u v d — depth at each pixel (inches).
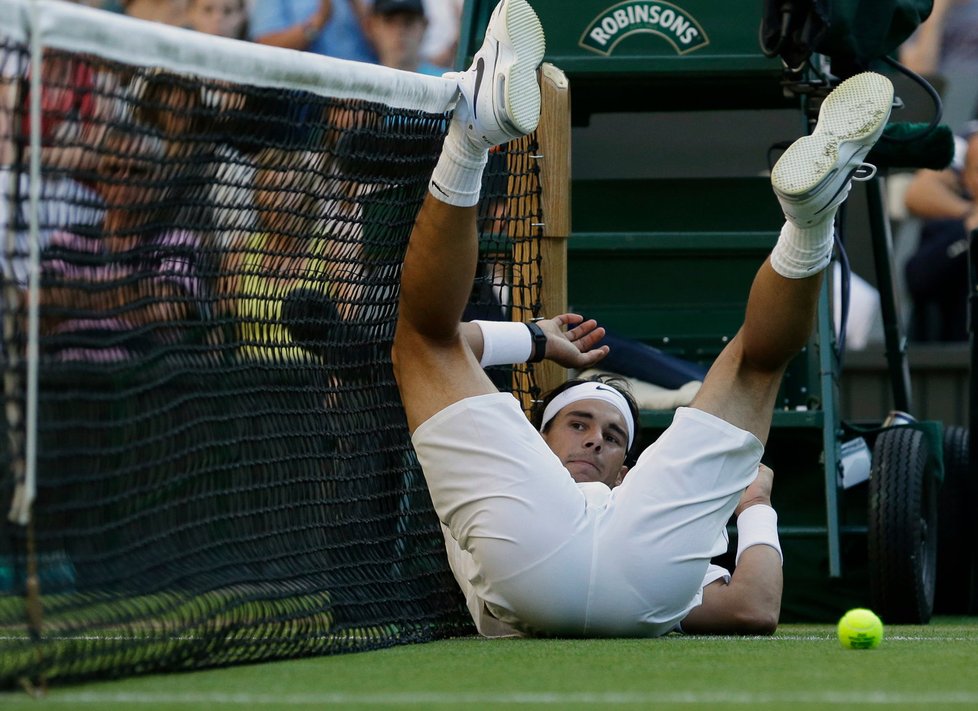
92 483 383.2
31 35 356.2
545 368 619.8
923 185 1354.6
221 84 432.1
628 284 829.2
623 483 491.2
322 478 489.4
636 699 326.3
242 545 446.6
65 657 363.6
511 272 645.9
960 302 1349.7
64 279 384.2
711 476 481.1
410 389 482.3
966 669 396.8
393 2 1245.1
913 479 703.7
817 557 761.6
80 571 375.9
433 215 459.5
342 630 468.4
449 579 549.0
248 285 462.0
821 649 463.5
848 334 1346.0
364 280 509.7
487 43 464.8
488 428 475.8
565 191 643.5
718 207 856.3
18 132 369.4
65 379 379.2
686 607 498.6
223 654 410.9
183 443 425.4
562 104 644.1
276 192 466.0
